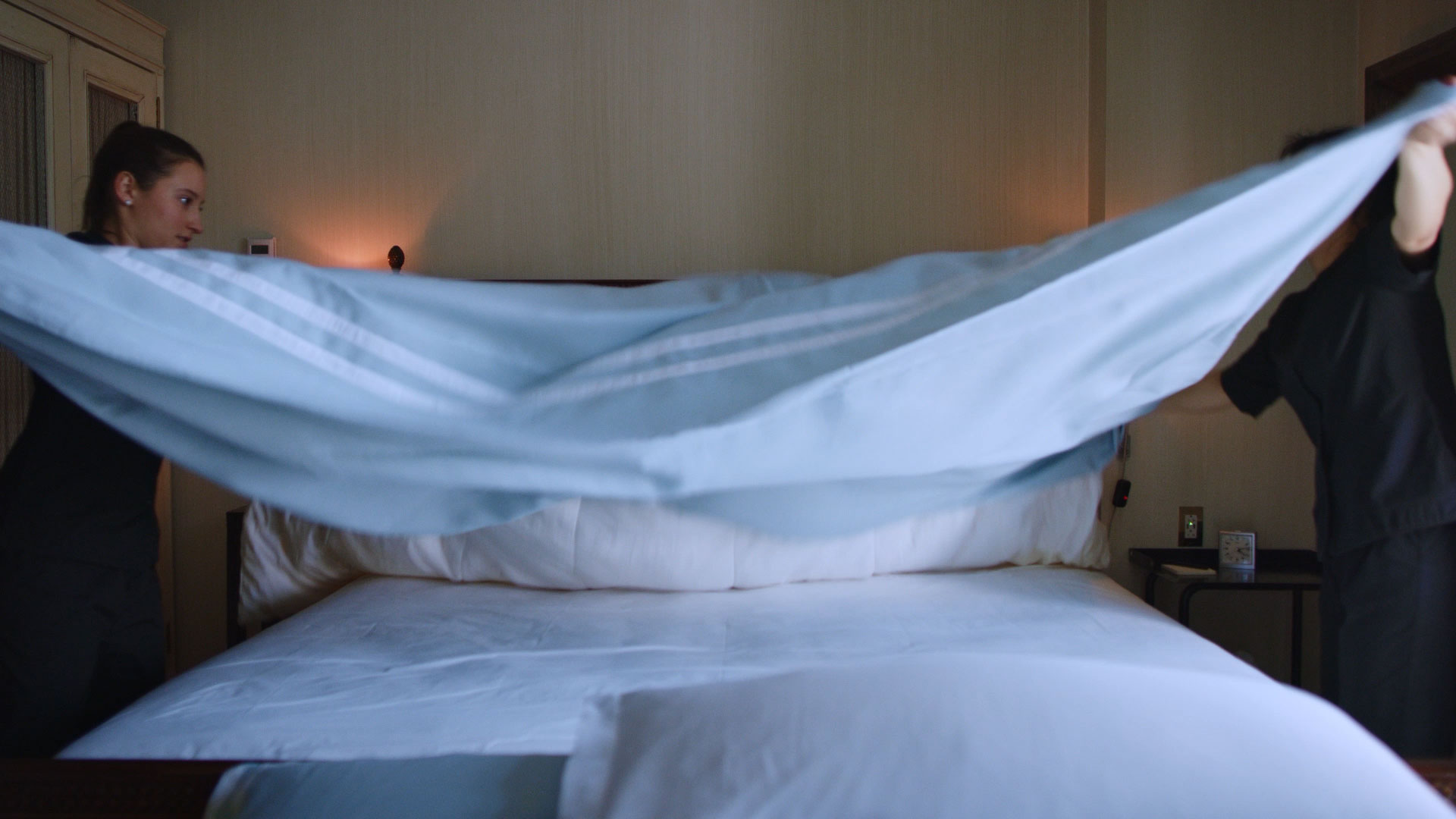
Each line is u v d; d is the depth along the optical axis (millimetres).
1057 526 2078
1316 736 886
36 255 1195
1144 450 2633
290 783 1006
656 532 1896
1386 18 2400
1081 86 2854
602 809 875
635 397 1238
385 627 1679
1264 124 2586
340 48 2994
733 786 852
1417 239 1258
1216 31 2596
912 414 1229
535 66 2971
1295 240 1254
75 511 1470
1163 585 2650
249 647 1593
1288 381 1458
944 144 2900
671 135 2955
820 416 1198
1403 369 1316
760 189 2943
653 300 1444
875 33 2900
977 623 1647
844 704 927
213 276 1253
